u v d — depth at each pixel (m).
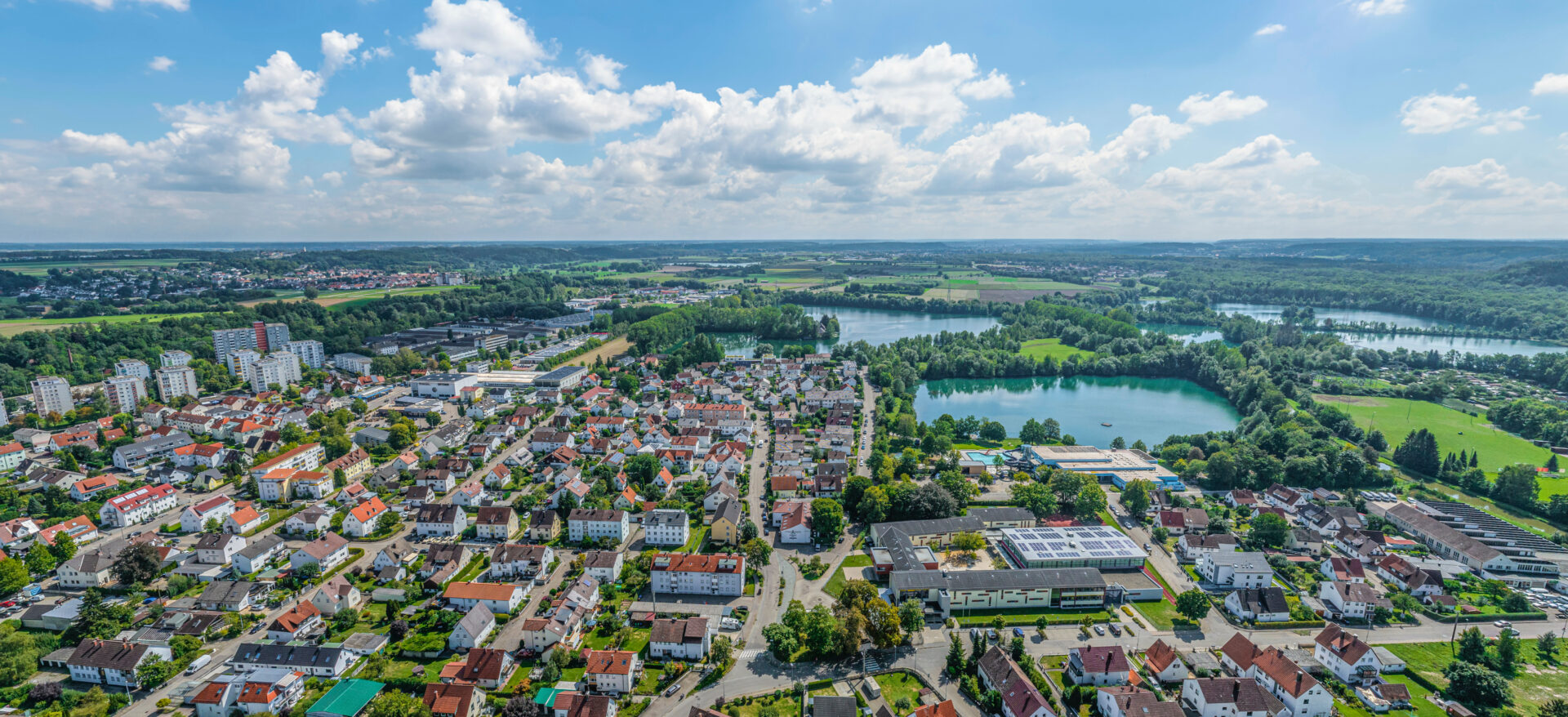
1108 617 186.62
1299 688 147.38
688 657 166.38
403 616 183.75
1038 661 167.00
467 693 144.75
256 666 159.75
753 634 177.25
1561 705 142.25
